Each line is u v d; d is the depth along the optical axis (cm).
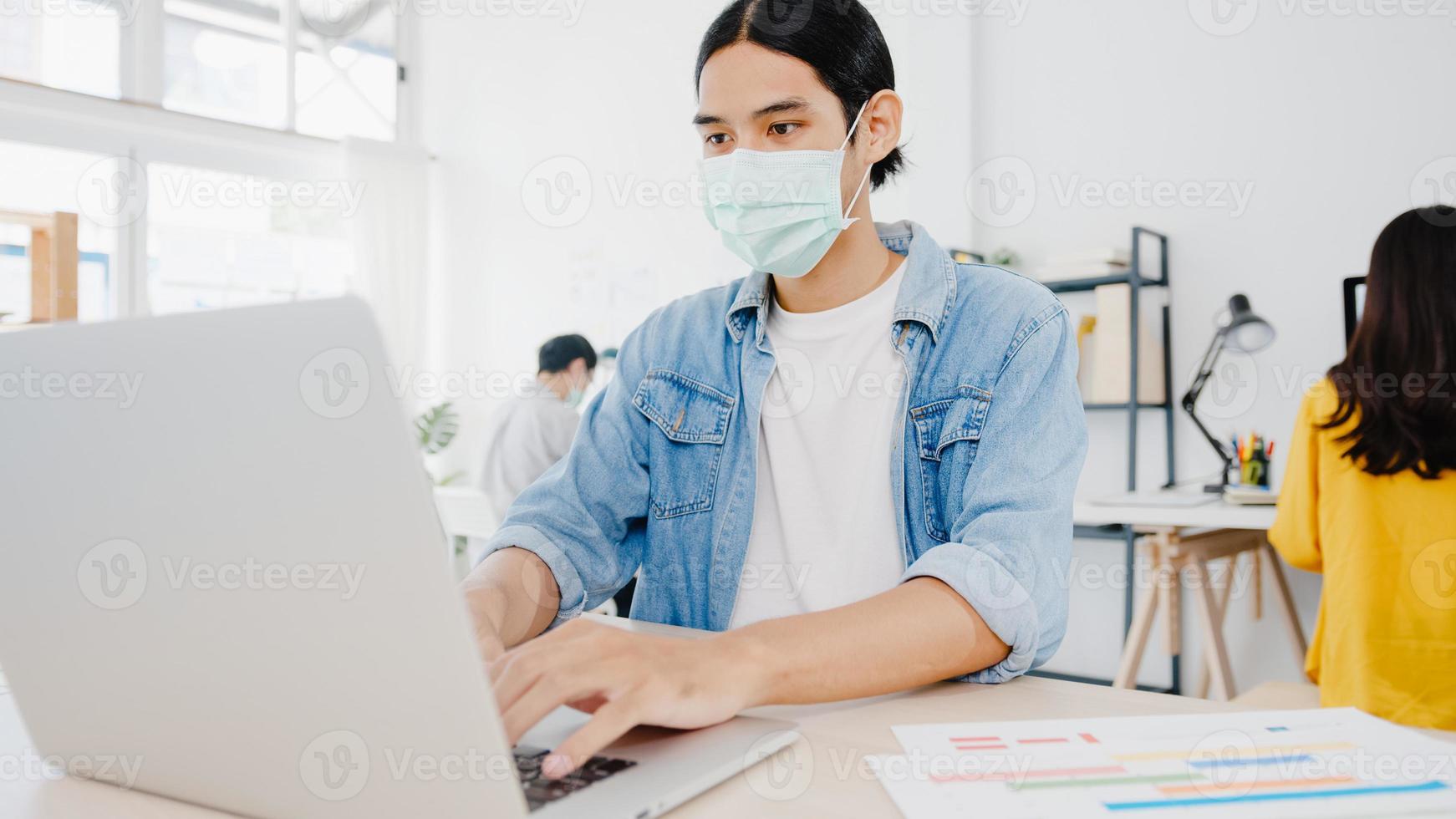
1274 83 282
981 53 332
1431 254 140
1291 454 158
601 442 105
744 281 110
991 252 330
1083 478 310
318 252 469
